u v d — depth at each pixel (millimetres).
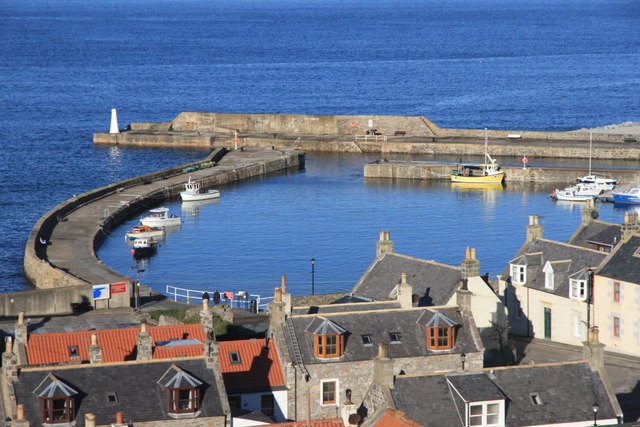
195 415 109938
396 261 165250
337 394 129500
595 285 163875
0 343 160000
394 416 104188
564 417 111812
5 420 110188
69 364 121000
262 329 166375
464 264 154750
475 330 134125
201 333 136250
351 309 141375
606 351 161875
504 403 110438
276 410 128125
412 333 133375
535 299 172375
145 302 197625
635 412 135000
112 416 108312
